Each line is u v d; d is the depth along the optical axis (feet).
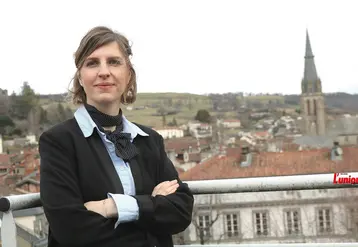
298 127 565.12
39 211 7.22
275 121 619.67
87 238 6.38
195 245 7.93
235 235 107.96
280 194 108.78
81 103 8.08
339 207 94.32
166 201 6.95
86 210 6.46
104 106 7.38
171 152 333.83
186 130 595.06
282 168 160.97
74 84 8.02
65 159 6.73
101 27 7.68
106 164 6.94
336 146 166.61
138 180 7.16
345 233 94.63
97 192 6.78
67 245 6.45
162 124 613.11
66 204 6.48
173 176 7.73
